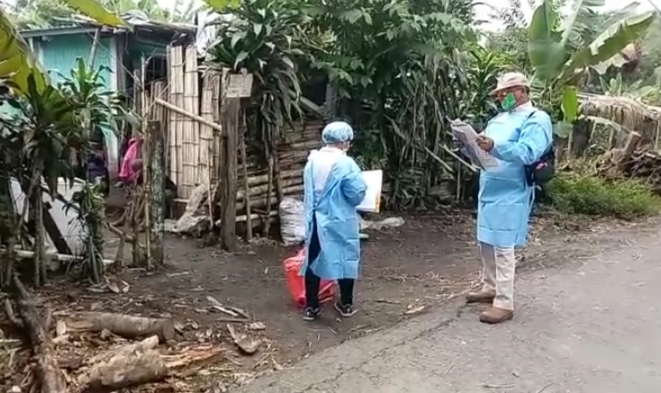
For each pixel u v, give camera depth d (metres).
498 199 3.74
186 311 3.95
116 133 4.56
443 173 7.88
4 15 3.56
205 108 5.91
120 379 2.78
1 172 4.09
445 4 7.23
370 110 7.28
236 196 5.60
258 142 5.98
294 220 5.89
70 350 3.08
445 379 3.05
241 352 3.40
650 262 5.39
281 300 4.29
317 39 7.18
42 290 4.14
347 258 3.91
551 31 6.38
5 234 4.02
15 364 2.91
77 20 8.24
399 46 6.98
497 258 3.82
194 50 6.00
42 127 4.01
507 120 3.73
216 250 5.52
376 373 3.10
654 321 3.89
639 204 7.88
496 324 3.78
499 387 2.98
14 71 3.85
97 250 4.41
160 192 4.89
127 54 8.30
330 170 3.86
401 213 7.38
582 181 8.30
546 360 3.29
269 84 5.92
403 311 4.17
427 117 7.49
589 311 4.05
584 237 6.56
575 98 7.04
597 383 3.04
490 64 8.09
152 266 4.87
